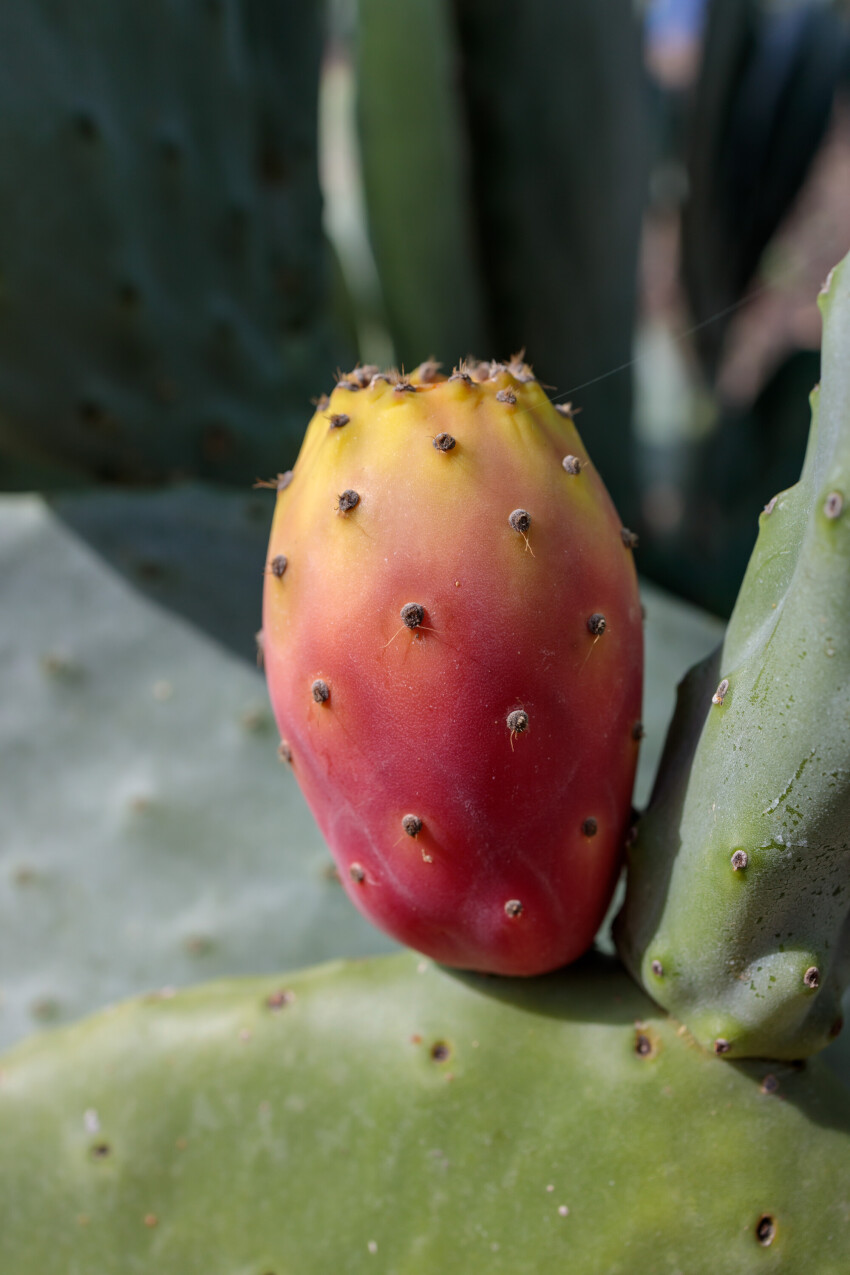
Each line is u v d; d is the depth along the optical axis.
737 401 0.95
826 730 0.24
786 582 0.26
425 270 0.59
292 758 0.27
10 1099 0.30
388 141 0.55
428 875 0.27
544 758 0.26
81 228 0.43
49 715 0.40
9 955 0.38
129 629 0.40
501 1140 0.28
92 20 0.42
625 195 0.60
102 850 0.39
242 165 0.47
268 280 0.50
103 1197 0.30
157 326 0.46
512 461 0.25
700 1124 0.27
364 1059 0.29
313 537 0.26
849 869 0.26
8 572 0.41
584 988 0.29
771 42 0.88
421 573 0.25
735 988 0.27
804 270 1.13
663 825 0.28
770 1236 0.27
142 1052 0.30
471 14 0.52
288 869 0.38
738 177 0.88
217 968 0.38
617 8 0.55
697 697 0.28
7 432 0.46
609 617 0.26
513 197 0.57
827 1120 0.28
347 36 0.99
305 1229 0.29
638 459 0.74
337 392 0.26
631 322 0.66
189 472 0.48
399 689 0.26
